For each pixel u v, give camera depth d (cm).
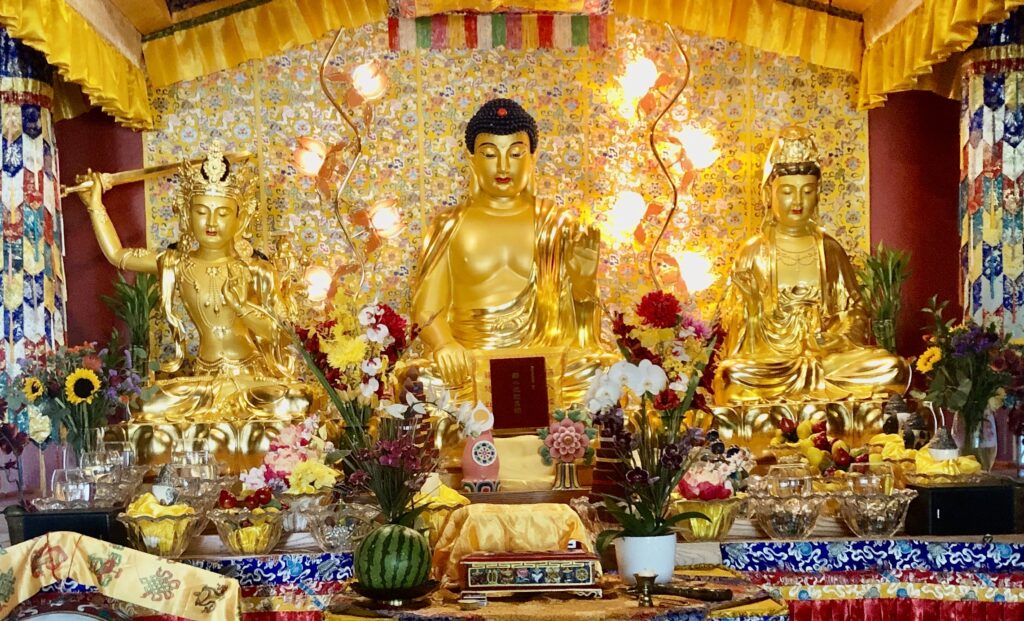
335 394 568
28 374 740
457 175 987
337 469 703
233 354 898
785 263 921
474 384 856
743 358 884
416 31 984
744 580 527
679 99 988
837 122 984
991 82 826
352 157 983
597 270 931
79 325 941
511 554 510
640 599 479
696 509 649
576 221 923
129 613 571
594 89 992
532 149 941
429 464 553
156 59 943
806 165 923
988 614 634
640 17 983
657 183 989
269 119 980
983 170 829
